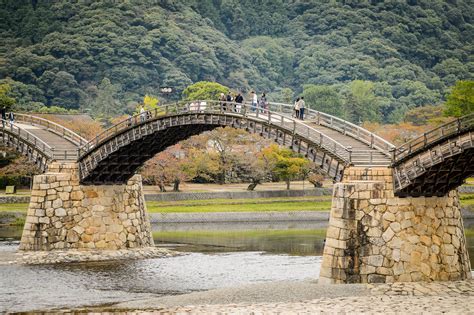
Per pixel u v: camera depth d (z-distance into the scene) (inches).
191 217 7214.6
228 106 4232.3
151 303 3132.4
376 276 3186.5
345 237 3193.9
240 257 4660.4
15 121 5846.5
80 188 4621.1
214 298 3129.9
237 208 7534.5
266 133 3909.9
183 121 4242.1
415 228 3243.1
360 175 3280.0
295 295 3073.3
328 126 3944.4
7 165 7618.1
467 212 7263.8
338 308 2844.5
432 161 3090.6
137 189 4840.1
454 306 2844.5
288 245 5295.3
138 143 4493.1
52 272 4065.0
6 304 3240.7
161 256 4690.0
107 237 4638.3
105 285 3705.7
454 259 3312.0
